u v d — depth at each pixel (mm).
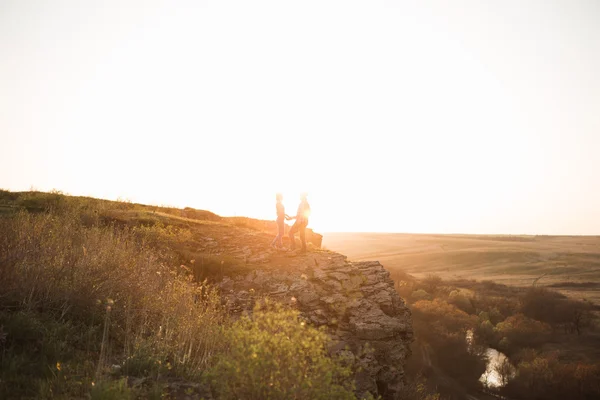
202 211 21078
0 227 8414
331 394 4250
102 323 6648
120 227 13898
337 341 8664
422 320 72562
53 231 9578
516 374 56938
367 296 10805
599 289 106375
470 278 127500
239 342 4395
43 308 6363
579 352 66250
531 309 87062
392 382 8688
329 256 13484
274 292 10477
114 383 4629
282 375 4297
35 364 4988
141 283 7984
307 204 13750
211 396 5109
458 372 58562
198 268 11430
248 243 14469
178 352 6090
